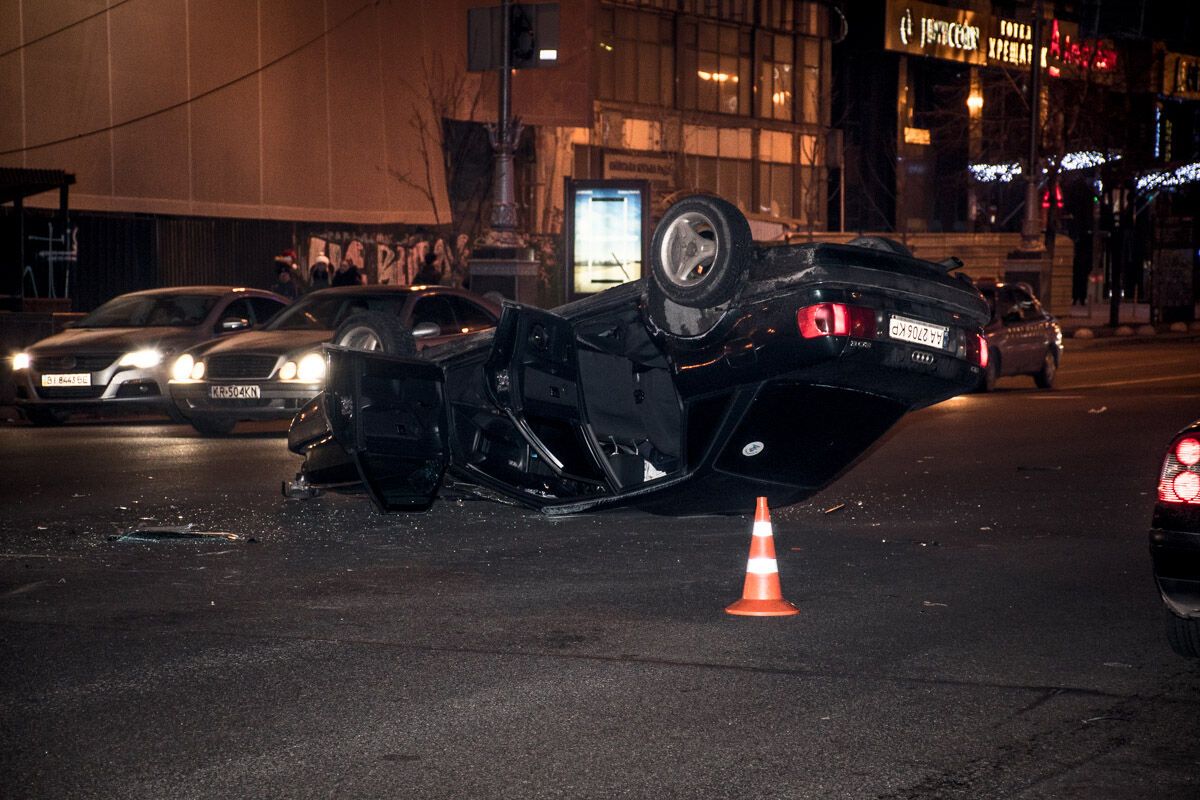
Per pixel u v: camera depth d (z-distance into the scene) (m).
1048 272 42.44
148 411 20.23
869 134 57.81
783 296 8.44
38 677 6.10
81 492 11.91
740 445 8.94
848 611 7.38
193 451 14.98
